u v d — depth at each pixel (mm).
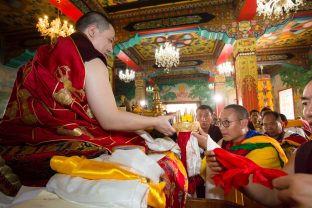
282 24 7668
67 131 1217
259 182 1102
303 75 12992
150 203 994
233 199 1935
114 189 936
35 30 8852
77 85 1224
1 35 9180
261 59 12922
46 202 931
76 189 969
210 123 3697
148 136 1486
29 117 1260
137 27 8430
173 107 16844
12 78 9664
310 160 1180
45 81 1230
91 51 1281
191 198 1565
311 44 12148
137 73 13586
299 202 709
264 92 15680
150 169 1127
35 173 1157
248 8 6914
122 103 2035
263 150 2096
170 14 8141
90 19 1443
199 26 7941
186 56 13055
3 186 1109
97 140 1252
